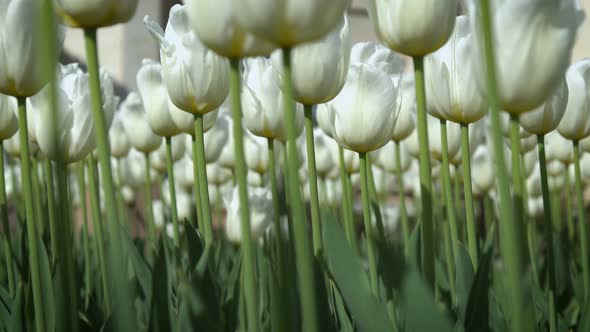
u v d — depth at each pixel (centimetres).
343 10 105
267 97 133
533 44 106
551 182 214
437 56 125
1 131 135
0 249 154
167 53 127
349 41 123
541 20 105
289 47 105
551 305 123
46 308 128
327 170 188
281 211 118
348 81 125
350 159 158
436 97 125
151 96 141
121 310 109
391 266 110
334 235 113
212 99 127
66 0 108
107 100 133
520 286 104
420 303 109
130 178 241
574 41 106
